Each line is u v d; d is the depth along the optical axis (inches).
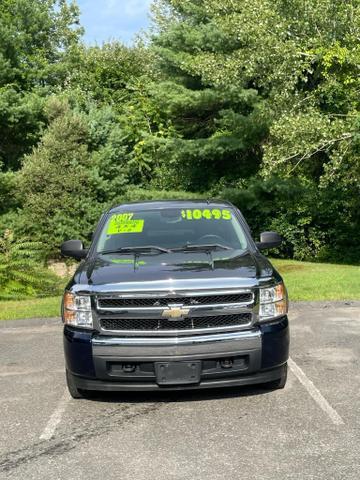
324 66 690.8
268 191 860.6
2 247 627.5
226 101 911.7
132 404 236.2
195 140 929.5
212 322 222.8
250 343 220.8
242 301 224.4
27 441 203.2
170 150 966.4
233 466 176.7
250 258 253.4
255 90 880.3
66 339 229.9
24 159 915.4
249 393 242.7
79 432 209.5
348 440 192.7
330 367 277.9
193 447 191.8
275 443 192.2
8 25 1136.8
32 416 227.8
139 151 1047.0
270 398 235.6
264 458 181.3
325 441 192.4
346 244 892.0
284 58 641.0
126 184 952.3
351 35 634.2
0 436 208.7
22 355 328.5
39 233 819.4
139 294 221.3
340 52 621.9
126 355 219.1
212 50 930.7
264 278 230.7
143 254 261.3
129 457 186.5
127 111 1146.7
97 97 1332.4
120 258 257.0
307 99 691.4
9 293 597.0
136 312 221.5
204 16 970.1
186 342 217.9
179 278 225.9
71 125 888.9
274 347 225.0
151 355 217.9
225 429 205.6
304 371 272.1
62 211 829.2
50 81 1195.9
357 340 331.0
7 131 1010.1
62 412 230.7
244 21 673.0
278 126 631.2
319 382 255.0
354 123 613.0
